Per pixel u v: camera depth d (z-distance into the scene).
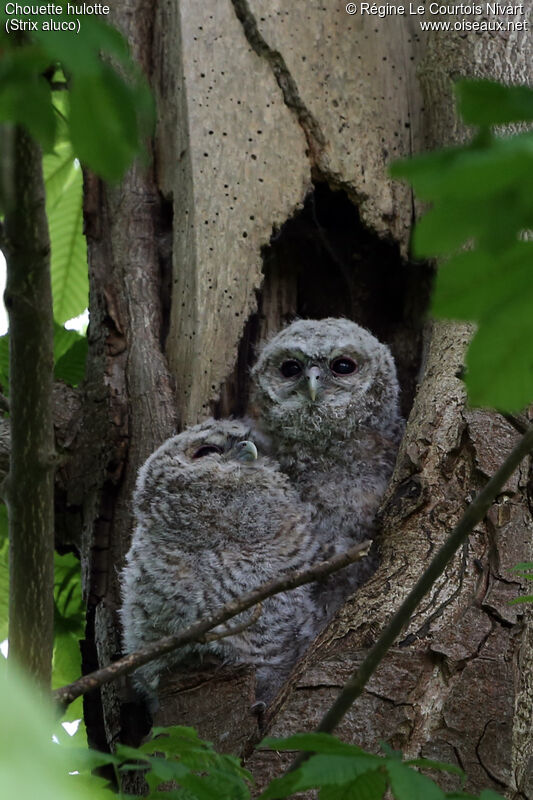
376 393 10.25
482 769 6.30
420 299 10.88
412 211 10.32
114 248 10.29
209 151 10.13
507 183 2.78
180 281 9.95
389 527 7.99
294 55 10.50
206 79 10.32
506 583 7.20
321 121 10.38
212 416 9.66
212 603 8.69
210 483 9.07
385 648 4.91
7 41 3.19
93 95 3.15
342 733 6.43
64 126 3.27
